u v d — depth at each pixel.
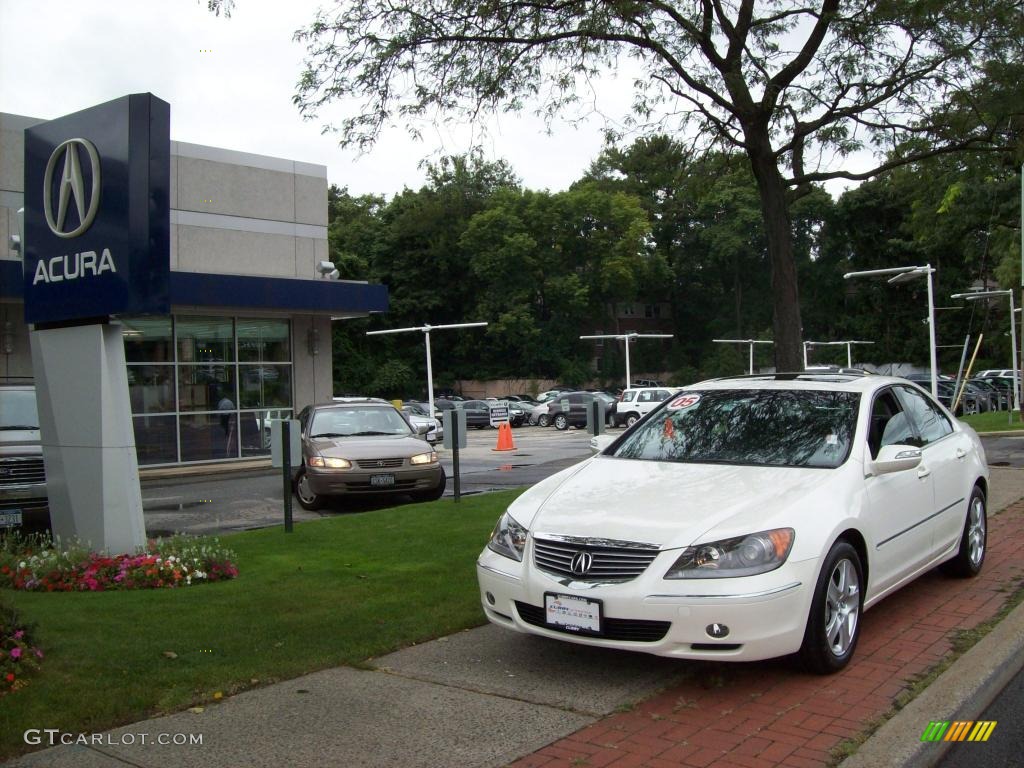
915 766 3.94
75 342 7.78
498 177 66.69
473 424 46.53
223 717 4.44
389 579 7.20
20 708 4.44
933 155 12.18
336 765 3.90
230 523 11.89
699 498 5.10
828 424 5.92
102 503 7.61
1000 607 6.32
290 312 20.58
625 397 39.84
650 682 4.91
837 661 4.97
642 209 68.00
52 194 7.95
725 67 11.82
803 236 68.44
